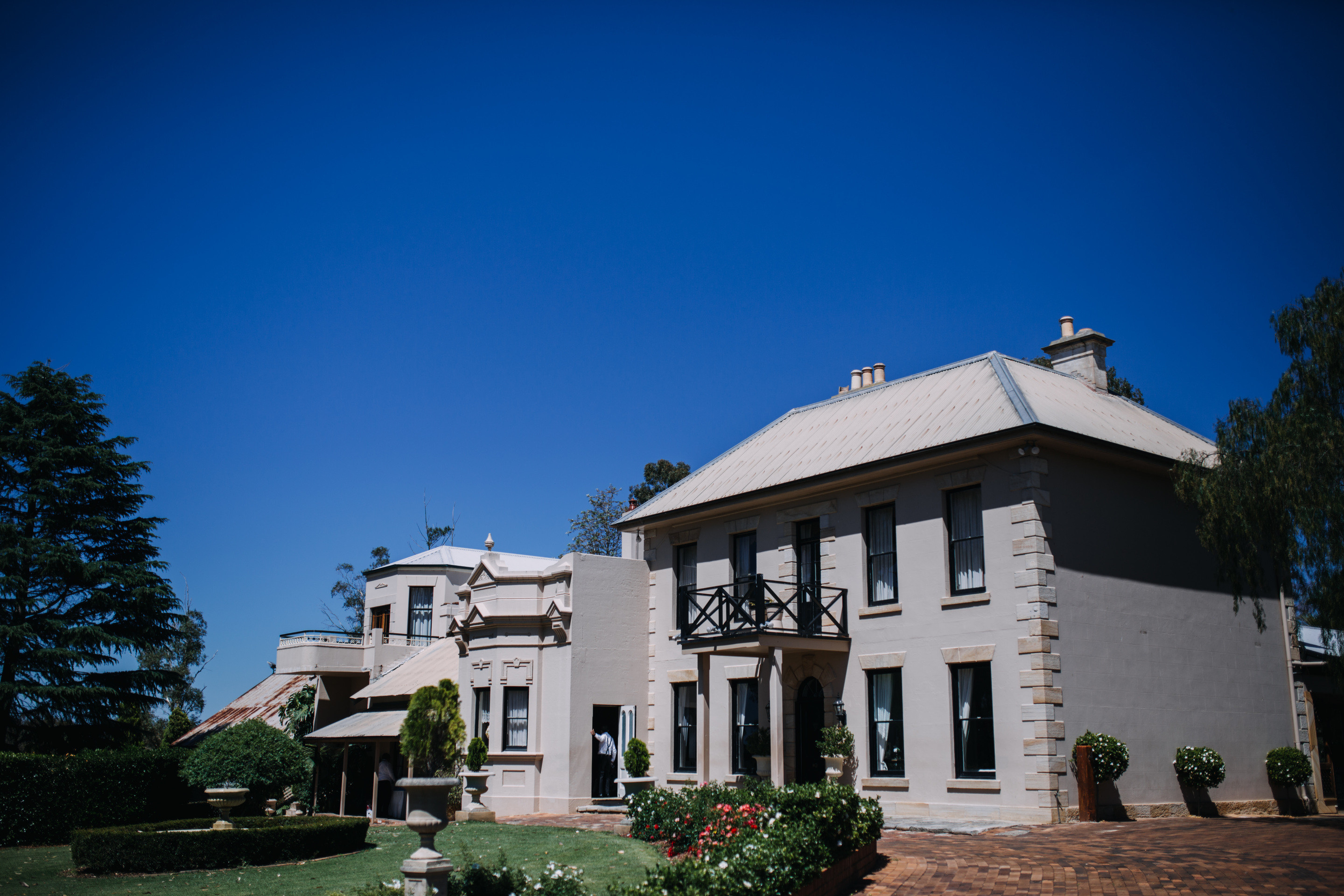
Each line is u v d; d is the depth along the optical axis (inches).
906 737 746.2
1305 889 395.5
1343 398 639.1
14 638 1273.4
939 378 910.4
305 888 526.9
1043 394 820.6
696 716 927.0
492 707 964.0
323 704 1307.8
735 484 940.0
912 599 762.8
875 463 786.2
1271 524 655.8
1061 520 713.0
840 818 466.3
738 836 428.8
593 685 937.5
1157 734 731.4
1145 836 552.1
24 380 1424.7
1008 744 683.4
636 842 580.7
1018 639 688.4
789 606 852.6
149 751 989.8
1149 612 754.2
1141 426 864.9
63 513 1371.8
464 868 412.8
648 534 1005.8
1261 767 804.6
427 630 1481.3
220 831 634.2
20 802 885.2
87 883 575.2
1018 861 491.8
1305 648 908.0
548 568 978.7
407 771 1085.8
